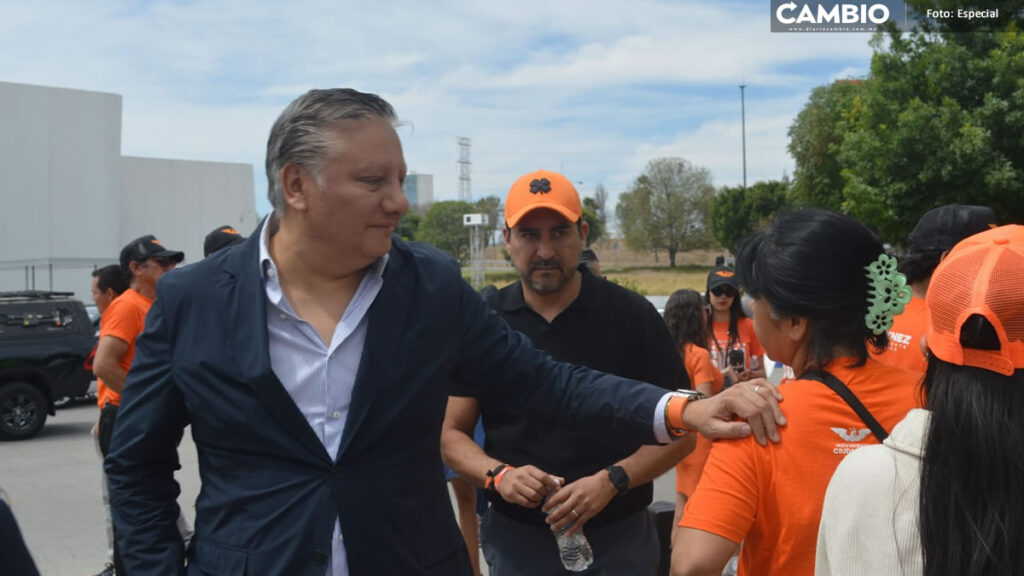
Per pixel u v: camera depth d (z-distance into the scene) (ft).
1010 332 4.39
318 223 6.13
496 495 9.98
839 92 124.36
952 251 4.78
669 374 9.94
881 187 71.05
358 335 6.40
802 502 5.70
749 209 212.84
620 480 8.97
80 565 19.48
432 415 6.63
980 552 4.24
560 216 9.78
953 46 69.05
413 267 6.75
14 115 107.24
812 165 125.70
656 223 273.33
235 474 6.28
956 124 66.95
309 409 6.26
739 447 5.90
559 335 10.00
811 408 5.80
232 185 135.74
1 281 105.81
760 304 6.24
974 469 4.33
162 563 6.41
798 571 5.74
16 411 37.22
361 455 6.20
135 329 16.02
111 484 6.59
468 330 7.12
